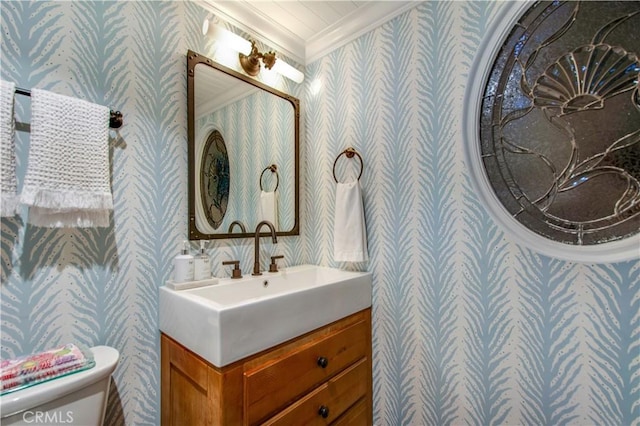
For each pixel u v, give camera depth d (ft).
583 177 3.07
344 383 4.13
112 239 3.42
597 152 3.00
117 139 3.48
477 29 3.77
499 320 3.62
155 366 3.71
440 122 4.09
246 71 4.84
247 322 2.96
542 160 3.30
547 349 3.31
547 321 3.30
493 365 3.67
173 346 3.48
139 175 3.64
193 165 4.13
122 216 3.50
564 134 3.18
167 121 3.92
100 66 3.37
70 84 3.17
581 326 3.11
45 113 2.79
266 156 5.17
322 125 5.61
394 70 4.59
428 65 4.21
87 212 3.11
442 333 4.08
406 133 4.44
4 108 2.63
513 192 3.49
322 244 5.59
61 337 3.07
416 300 4.33
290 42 5.51
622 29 2.87
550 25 3.25
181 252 4.00
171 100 3.95
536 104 3.33
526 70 3.39
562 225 3.19
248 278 4.42
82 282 3.21
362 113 5.00
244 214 4.81
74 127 2.96
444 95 4.05
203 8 4.34
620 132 2.89
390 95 4.64
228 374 2.80
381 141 4.75
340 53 5.34
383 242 4.71
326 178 5.54
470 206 3.82
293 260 5.56
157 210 3.80
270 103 5.26
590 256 3.01
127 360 3.50
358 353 4.45
